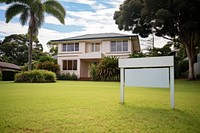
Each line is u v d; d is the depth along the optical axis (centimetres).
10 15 1688
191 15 1413
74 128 230
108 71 1864
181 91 723
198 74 1794
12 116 288
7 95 567
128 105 391
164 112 321
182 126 240
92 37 2455
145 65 388
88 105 389
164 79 372
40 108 353
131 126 239
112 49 2377
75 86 1023
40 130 223
